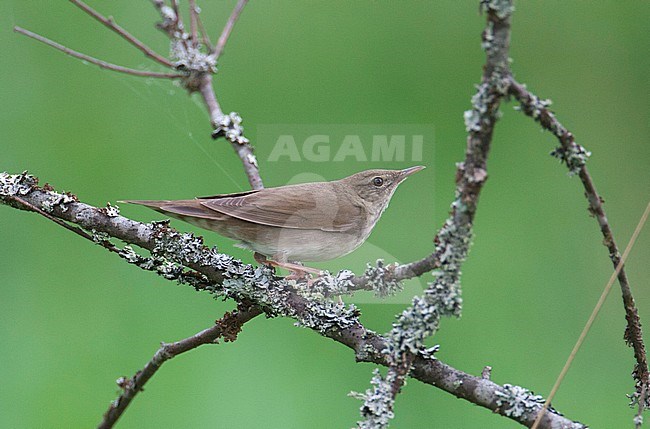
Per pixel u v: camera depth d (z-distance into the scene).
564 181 11.45
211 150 11.20
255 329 10.30
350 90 11.57
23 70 11.68
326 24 11.96
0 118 11.45
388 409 5.56
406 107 11.39
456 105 11.34
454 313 5.58
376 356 6.20
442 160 10.79
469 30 11.67
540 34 12.54
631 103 12.16
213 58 8.18
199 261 6.66
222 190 11.04
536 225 11.16
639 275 11.18
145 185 11.20
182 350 6.89
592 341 10.42
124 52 11.68
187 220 7.34
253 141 11.36
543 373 10.16
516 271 10.86
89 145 11.45
